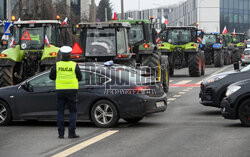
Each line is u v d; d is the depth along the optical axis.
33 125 18.02
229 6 132.75
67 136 15.06
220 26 131.00
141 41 29.92
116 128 16.59
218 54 59.12
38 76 17.58
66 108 17.02
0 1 70.00
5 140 14.42
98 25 24.41
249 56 59.84
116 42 24.41
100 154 11.88
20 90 17.61
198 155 11.55
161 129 16.16
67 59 14.76
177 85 35.28
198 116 19.80
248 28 137.38
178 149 12.36
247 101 16.55
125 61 24.89
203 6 129.12
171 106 23.47
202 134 14.80
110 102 16.66
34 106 17.41
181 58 43.47
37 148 12.97
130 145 13.09
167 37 43.50
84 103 16.89
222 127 16.45
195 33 43.81
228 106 16.81
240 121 17.78
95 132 15.72
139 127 16.77
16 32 27.02
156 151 12.15
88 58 24.59
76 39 56.06
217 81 20.28
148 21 30.25
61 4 62.22
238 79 20.08
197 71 42.78
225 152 11.87
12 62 26.45
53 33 26.97
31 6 35.81
